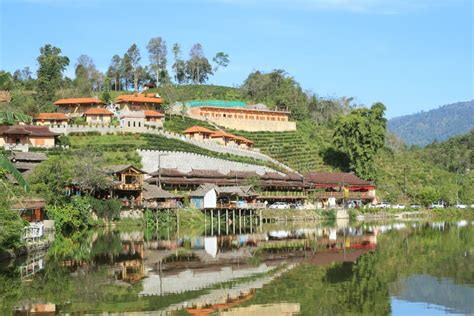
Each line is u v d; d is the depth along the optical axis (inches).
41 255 3193.9
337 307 1978.3
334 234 4638.3
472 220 6811.0
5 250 2920.8
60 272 2630.4
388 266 2810.0
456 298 2090.3
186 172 6254.9
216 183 6259.8
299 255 3238.2
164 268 2760.8
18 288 2261.3
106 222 5054.1
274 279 2471.7
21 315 1857.8
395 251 3400.6
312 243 3895.2
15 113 2166.6
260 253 3331.7
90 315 1871.3
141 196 5433.1
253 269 2736.2
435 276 2524.6
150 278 2490.2
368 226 5629.9
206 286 2321.6
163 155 6250.0
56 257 3120.1
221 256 3198.8
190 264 2896.2
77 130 6825.8
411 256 3171.8
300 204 6850.4
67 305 1988.2
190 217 5492.1
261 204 5782.5
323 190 7317.9
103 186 5073.8
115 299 2081.7
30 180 4503.0
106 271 2664.9
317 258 3110.2
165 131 7278.5
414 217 7406.5
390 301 2058.3
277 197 6683.1
